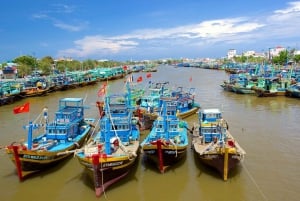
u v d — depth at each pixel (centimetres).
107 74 15550
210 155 2916
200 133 3612
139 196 2716
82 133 4047
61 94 10019
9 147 2953
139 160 3506
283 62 19288
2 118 6034
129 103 5041
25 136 4600
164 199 2661
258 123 5194
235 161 2928
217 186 2852
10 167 3369
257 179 2961
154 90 6706
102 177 2709
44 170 3178
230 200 2611
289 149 3784
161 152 3058
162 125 3691
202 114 3647
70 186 2908
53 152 3131
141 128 4822
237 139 4225
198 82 13050
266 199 2600
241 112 6225
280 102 7431
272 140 4172
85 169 2980
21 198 2697
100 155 2709
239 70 16912
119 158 2772
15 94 8288
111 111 4122
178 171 3189
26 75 14638
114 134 3388
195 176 3070
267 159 3450
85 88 11938
